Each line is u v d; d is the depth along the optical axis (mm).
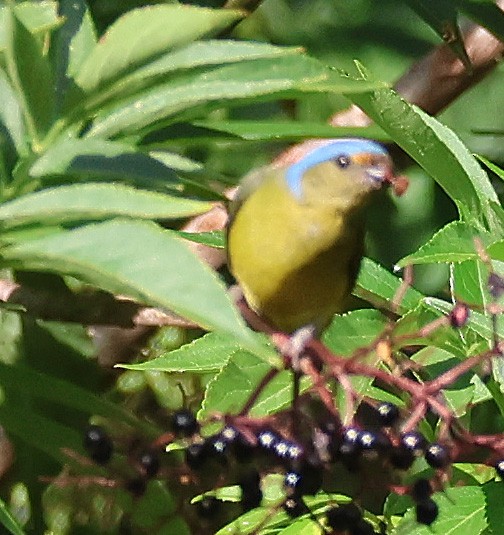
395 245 3906
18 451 3729
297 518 3637
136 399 3760
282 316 3748
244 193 3746
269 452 3609
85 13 3604
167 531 3693
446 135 3668
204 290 3488
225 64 3576
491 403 3762
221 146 3861
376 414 3623
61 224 3559
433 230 3908
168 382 3762
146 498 3693
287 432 3615
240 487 3619
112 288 3518
